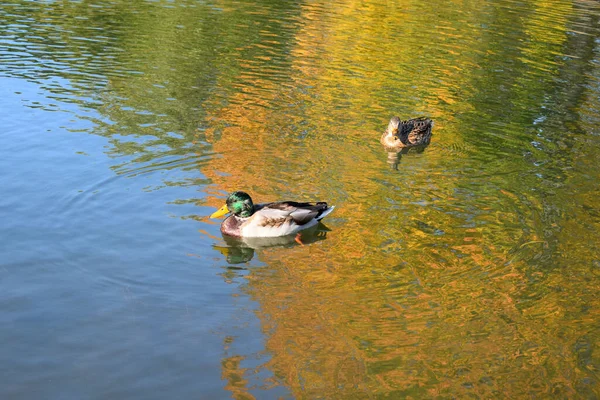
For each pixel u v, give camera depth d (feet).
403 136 44.75
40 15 73.26
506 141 47.16
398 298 27.84
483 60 65.87
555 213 36.27
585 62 67.36
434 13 84.43
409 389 22.41
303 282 28.86
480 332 25.71
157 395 21.71
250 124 46.68
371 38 71.31
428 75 60.39
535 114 52.75
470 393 22.29
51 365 22.89
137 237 31.81
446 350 24.58
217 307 26.71
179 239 31.96
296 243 32.45
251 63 60.80
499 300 27.89
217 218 34.22
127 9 78.13
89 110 47.47
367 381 22.70
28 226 31.96
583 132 49.47
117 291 27.48
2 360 22.98
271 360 23.63
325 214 34.01
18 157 39.22
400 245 32.24
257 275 29.32
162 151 41.16
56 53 60.44
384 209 35.88
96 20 72.59
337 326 25.76
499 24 80.53
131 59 60.18
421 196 37.70
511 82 60.08
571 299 28.14
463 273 29.86
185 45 65.41
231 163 40.14
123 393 21.74
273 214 32.63
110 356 23.48
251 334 25.09
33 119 45.14
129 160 39.63
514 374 23.39
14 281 27.66
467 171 41.73
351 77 58.59
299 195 36.70
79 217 33.14
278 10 81.46
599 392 22.65
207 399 21.59
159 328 25.21
